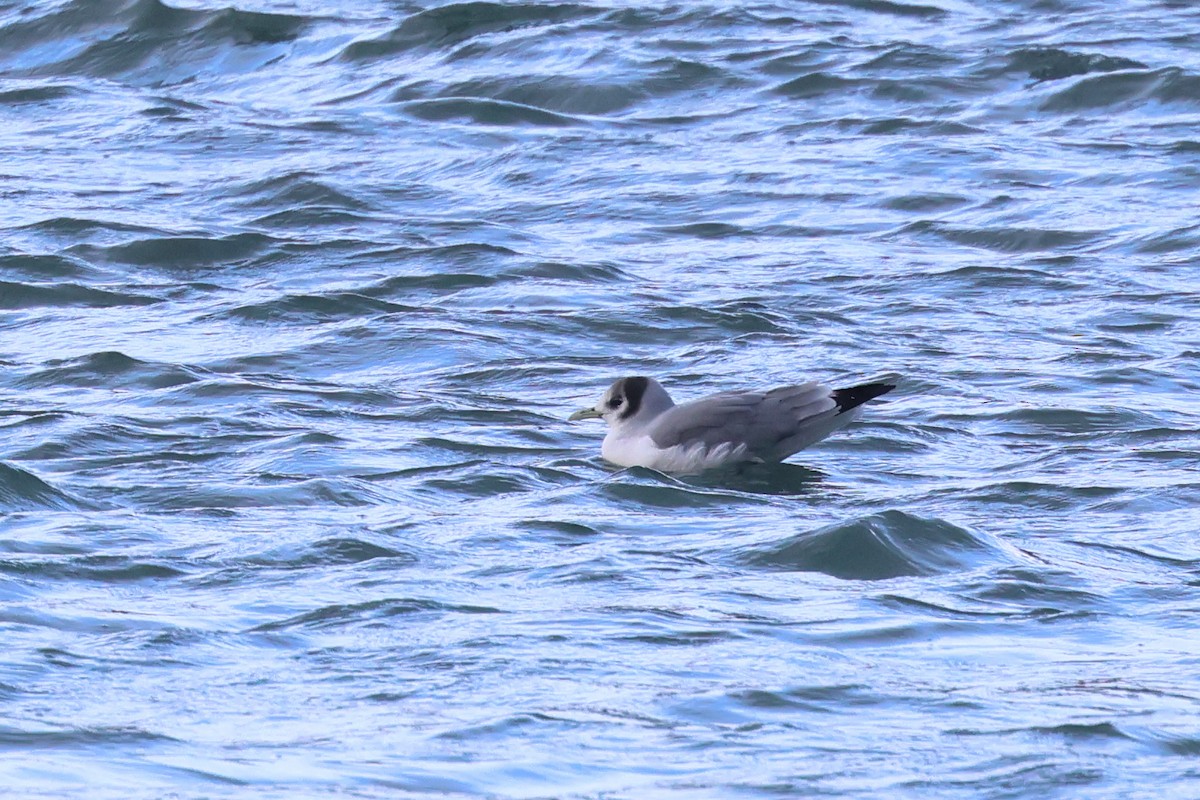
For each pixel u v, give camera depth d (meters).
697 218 28.64
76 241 26.28
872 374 19.67
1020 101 36.66
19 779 7.58
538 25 42.88
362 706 8.83
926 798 7.77
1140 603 11.19
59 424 16.53
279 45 42.97
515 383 19.34
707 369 20.06
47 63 42.66
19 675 9.14
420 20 43.00
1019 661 9.84
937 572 11.90
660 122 36.09
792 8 45.19
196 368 19.55
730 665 9.60
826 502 14.46
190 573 11.44
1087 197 29.39
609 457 16.03
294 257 25.81
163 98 38.69
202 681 9.19
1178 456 16.08
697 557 12.20
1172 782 7.96
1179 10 45.69
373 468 15.37
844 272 25.14
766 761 8.16
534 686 9.17
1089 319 22.48
